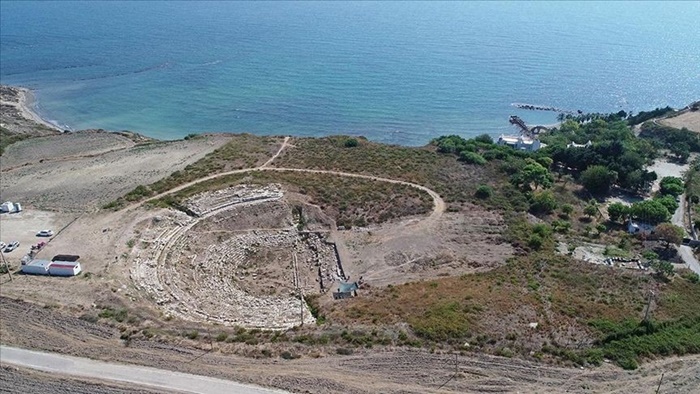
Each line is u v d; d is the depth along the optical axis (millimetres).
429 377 48219
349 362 50219
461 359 50562
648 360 51188
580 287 66375
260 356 51188
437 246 79000
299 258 79875
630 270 71812
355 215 88000
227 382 47531
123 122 183125
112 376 48406
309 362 50281
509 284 66625
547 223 88500
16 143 134125
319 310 64062
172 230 79562
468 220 86438
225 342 53500
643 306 61312
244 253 79812
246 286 72688
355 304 63281
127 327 55562
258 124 181875
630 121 169750
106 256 70312
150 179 96250
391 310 60250
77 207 85188
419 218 87125
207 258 76688
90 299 60406
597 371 49312
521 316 58031
